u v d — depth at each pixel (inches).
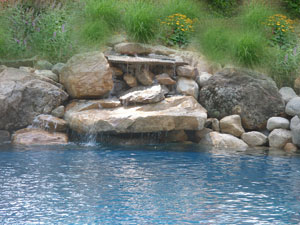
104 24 439.5
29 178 218.5
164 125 343.6
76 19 449.7
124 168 246.2
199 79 405.4
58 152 297.4
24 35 426.9
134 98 361.4
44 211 168.1
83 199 184.2
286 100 384.5
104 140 353.1
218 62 427.2
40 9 476.1
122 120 339.3
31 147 316.8
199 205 177.5
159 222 156.8
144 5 460.4
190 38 471.2
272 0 552.4
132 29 435.5
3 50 403.9
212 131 366.0
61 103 380.2
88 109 365.7
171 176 228.1
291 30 488.1
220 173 236.8
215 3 601.9
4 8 450.3
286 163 268.2
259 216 164.2
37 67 402.6
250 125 375.2
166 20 471.2
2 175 224.2
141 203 179.5
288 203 181.0
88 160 269.3
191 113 355.6
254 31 447.5
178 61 408.2
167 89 393.1
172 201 182.5
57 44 421.4
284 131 350.6
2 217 160.9
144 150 314.2
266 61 415.8
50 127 354.6
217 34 440.1
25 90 359.9
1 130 354.3
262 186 208.8
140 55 426.9
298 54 425.1
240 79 387.9
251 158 285.6
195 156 290.7
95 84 376.2
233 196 190.7
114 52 422.3
